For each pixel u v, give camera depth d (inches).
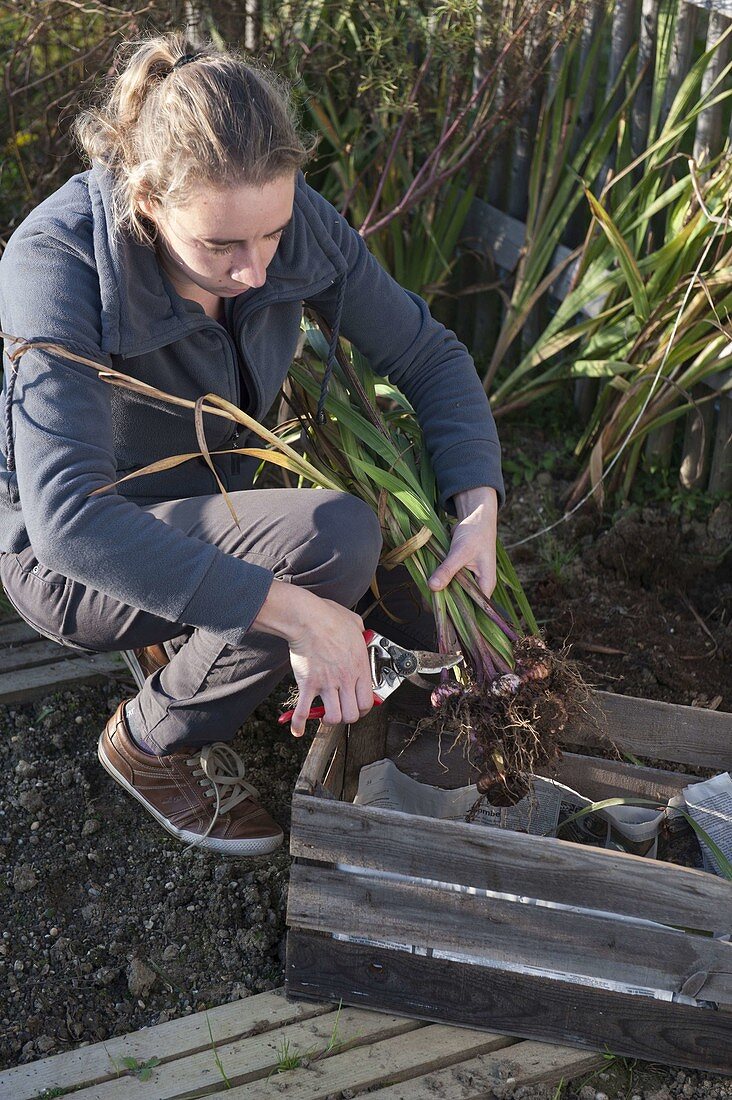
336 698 60.6
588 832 74.6
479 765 65.7
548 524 107.3
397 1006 65.8
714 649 95.9
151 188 55.4
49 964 69.9
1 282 61.6
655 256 101.3
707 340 99.0
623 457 108.0
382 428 74.4
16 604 72.2
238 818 75.9
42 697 88.8
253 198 53.6
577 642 95.2
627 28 105.0
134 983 68.3
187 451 70.7
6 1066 64.2
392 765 77.2
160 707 72.1
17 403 59.5
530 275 111.7
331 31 112.8
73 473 58.0
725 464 105.8
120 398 66.2
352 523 65.6
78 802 80.3
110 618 68.0
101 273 59.3
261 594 58.6
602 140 106.0
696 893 58.8
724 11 95.9
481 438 72.7
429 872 61.9
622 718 75.2
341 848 62.5
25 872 74.9
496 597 76.3
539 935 61.6
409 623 78.5
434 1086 61.5
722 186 97.0
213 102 52.6
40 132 121.7
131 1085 61.6
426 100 116.3
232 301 65.7
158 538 58.4
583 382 115.9
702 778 75.0
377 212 119.9
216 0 113.0
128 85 57.9
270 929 71.7
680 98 99.0
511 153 119.8
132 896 74.0
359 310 72.8
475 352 128.3
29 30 115.4
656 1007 61.9
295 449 90.3
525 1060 63.4
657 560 102.7
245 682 68.1
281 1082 61.6
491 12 107.5
